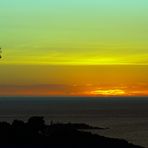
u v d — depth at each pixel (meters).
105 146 112.31
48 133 117.19
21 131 114.69
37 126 117.88
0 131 114.00
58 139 113.19
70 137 115.06
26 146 107.81
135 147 115.75
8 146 107.19
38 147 107.19
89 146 110.56
